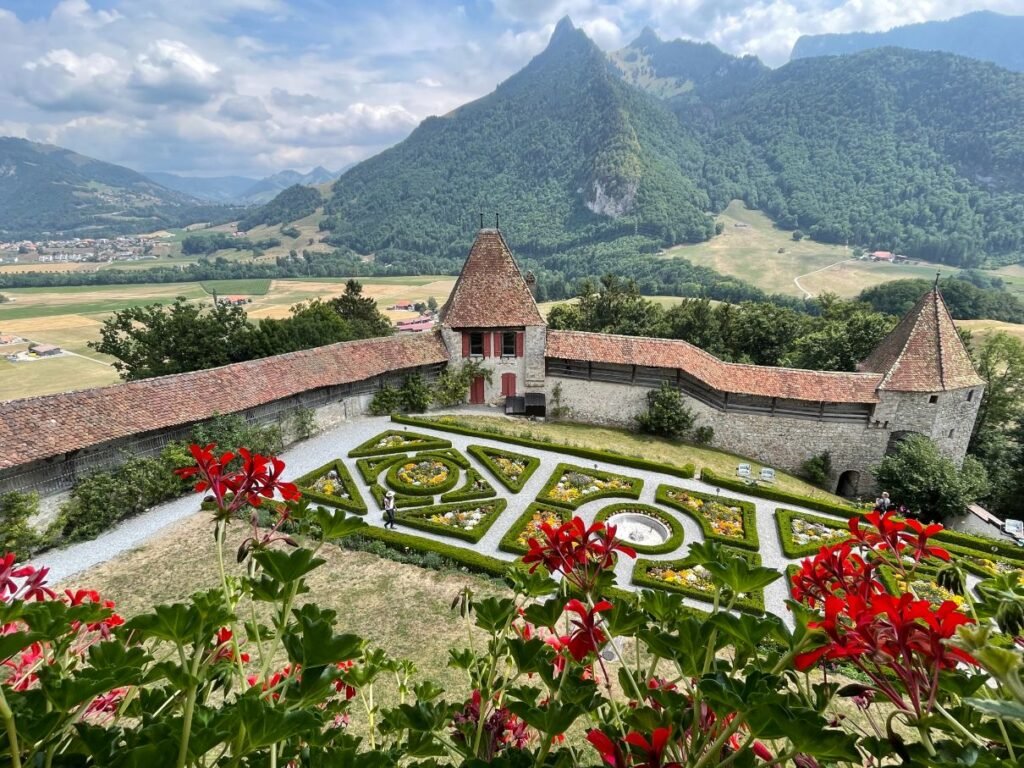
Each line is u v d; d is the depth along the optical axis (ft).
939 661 6.50
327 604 58.85
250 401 93.45
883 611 6.86
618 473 94.99
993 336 139.03
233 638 11.29
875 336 137.69
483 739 11.93
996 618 9.88
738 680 7.34
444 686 46.73
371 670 13.35
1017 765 6.43
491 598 12.10
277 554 8.54
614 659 45.98
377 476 89.56
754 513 81.87
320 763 7.70
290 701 7.77
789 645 7.97
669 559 68.90
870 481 108.58
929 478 90.79
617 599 10.32
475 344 127.75
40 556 65.87
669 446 113.91
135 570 63.52
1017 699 5.37
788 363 154.92
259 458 10.41
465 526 75.56
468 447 100.37
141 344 123.85
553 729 8.92
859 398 104.94
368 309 201.98
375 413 120.37
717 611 8.33
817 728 6.06
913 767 6.88
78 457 71.87
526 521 76.48
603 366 124.77
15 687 11.16
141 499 75.97
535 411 126.00
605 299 192.54
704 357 119.03
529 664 10.52
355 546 69.31
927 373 102.78
